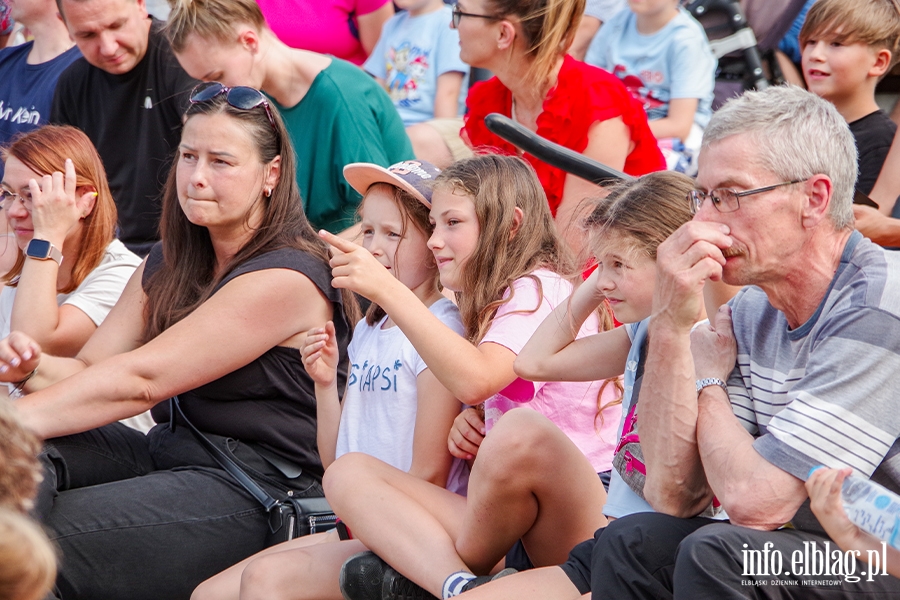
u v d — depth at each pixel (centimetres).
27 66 1390
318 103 1142
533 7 984
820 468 520
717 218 563
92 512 825
